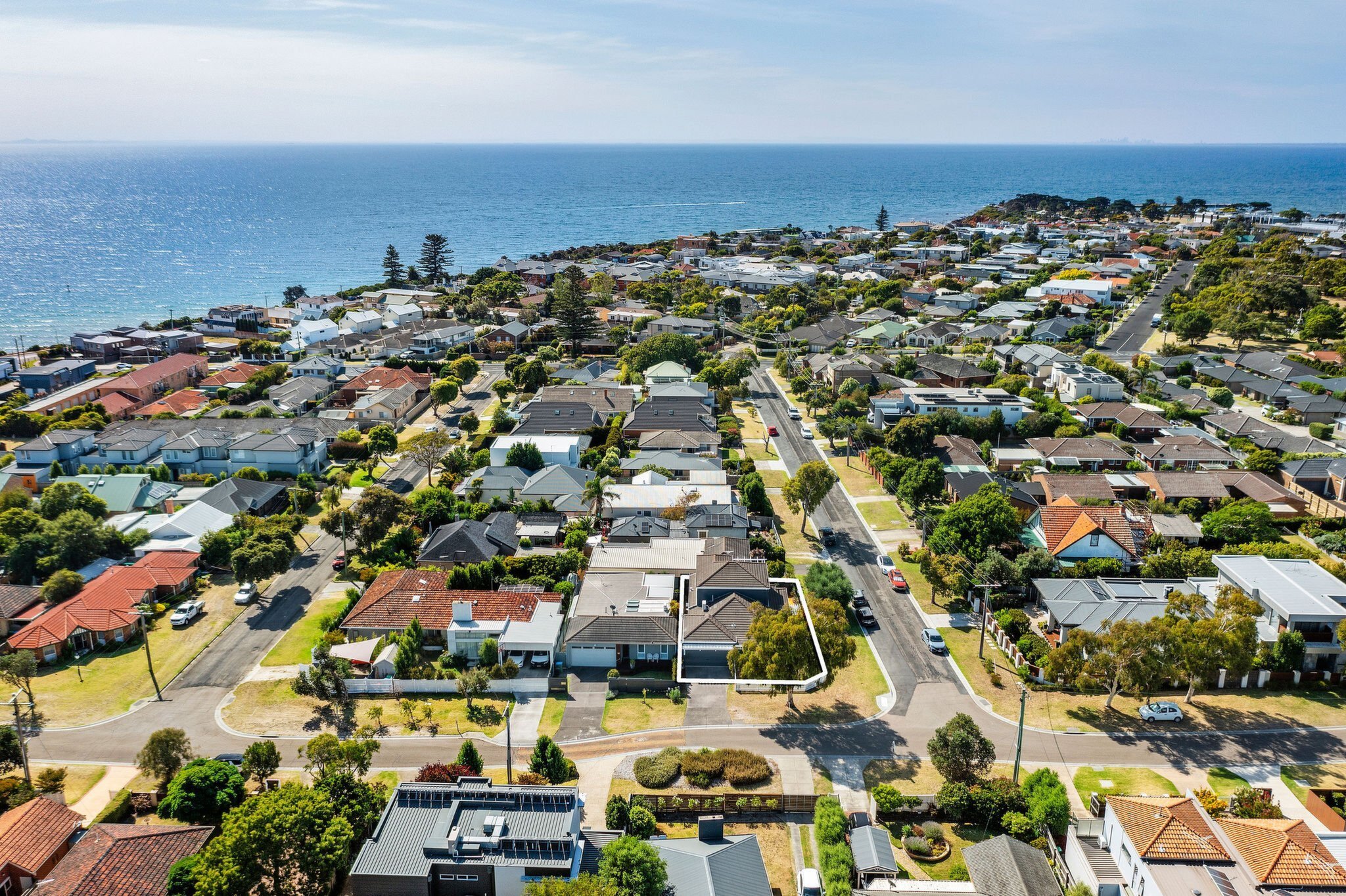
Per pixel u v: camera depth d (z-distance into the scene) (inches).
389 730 2409.0
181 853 1803.6
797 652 2357.3
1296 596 2704.2
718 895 1672.0
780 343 6953.7
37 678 2655.0
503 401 5433.1
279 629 2950.3
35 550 3198.8
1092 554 3230.8
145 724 2427.4
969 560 3230.8
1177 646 2409.0
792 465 4453.7
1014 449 4480.8
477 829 1788.9
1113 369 5580.7
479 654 2726.4
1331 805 2066.9
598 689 2620.6
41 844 1829.5
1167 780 2190.0
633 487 3932.1
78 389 5506.9
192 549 3395.7
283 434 4387.3
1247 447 4392.2
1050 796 1974.7
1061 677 2524.6
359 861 1711.4
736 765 2220.7
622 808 1991.9
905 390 5147.6
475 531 3417.8
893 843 1999.3
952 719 2354.8
